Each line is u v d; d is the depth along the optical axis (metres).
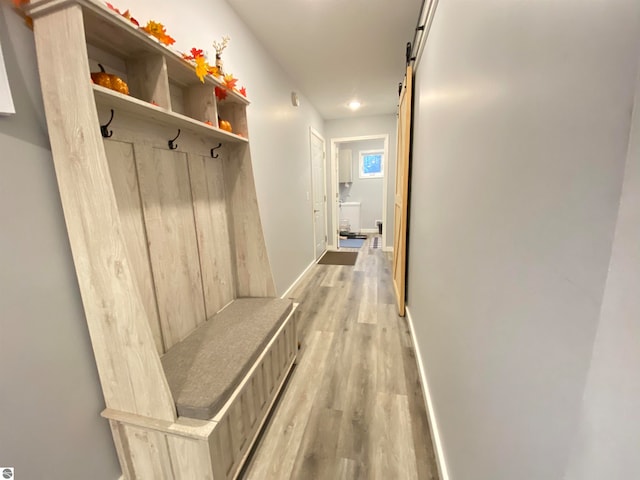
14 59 0.79
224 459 1.05
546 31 0.45
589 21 0.35
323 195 5.07
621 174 0.30
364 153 7.37
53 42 0.80
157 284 1.28
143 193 1.21
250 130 2.20
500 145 0.65
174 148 1.37
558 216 0.43
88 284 0.95
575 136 0.38
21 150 0.81
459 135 1.00
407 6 1.92
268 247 2.61
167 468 1.04
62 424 0.92
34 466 0.85
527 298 0.53
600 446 0.34
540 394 0.48
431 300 1.51
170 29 1.36
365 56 2.63
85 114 0.81
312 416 1.51
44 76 0.82
